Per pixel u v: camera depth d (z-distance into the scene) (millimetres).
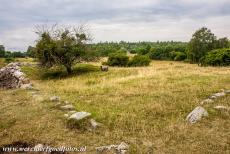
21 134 9078
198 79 18906
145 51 107312
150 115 11000
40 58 29875
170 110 11469
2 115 11555
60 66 30953
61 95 16234
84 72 29797
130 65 41094
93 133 9117
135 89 16359
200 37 68750
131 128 9500
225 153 7309
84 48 30516
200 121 9703
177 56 88312
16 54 89875
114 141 8453
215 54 41656
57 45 29156
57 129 9500
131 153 7457
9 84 24281
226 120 9719
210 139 8219
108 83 19703
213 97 12914
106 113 11312
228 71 25094
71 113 11219
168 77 20859
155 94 14578
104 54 84125
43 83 24000
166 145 8016
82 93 16438
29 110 12148
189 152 7477
